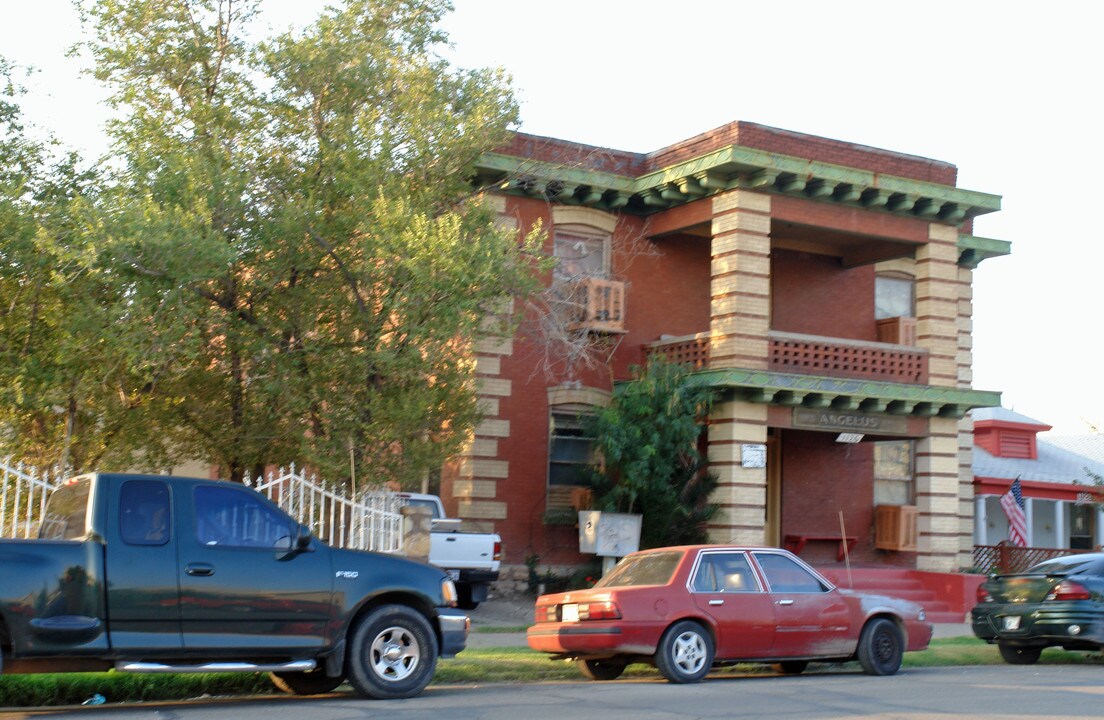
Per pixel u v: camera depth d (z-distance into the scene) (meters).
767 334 23.02
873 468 27.36
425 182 19.30
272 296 18.64
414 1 19.98
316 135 19.06
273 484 16.62
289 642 11.44
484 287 17.44
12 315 17.27
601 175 23.75
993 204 25.20
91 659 10.66
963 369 29.45
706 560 14.23
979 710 11.40
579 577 22.69
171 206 16.72
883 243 26.25
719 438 23.02
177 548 11.03
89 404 18.12
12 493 18.39
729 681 14.16
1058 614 16.64
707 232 24.81
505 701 11.75
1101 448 41.62
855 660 15.12
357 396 18.30
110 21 18.72
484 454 22.69
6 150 17.58
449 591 12.41
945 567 25.00
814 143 23.88
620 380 24.20
